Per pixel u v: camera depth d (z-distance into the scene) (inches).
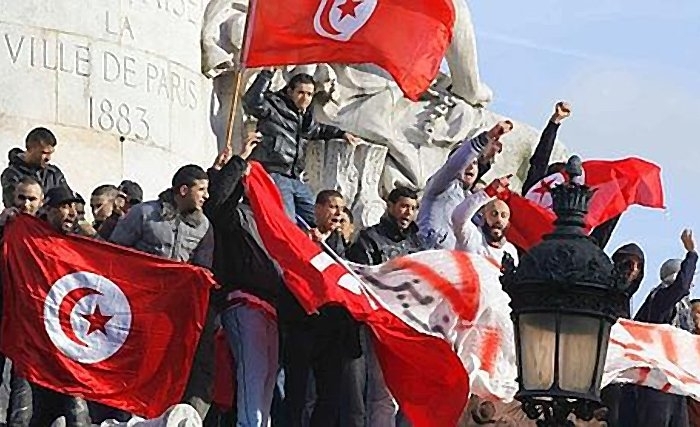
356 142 995.9
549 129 920.9
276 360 721.6
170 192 747.4
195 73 938.1
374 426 746.2
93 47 901.2
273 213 725.9
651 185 924.0
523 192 923.4
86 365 716.0
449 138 1039.0
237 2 958.4
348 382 727.7
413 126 1029.2
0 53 885.2
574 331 589.9
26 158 776.9
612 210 920.3
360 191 994.1
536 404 594.2
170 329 720.3
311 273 722.2
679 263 850.1
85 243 721.6
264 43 780.0
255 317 717.3
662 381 796.0
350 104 1010.7
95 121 896.3
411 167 1016.2
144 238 735.1
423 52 787.4
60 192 722.2
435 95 1044.5
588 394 590.2
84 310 718.5
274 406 749.9
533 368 592.1
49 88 890.1
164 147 914.1
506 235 838.5
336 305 727.1
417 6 787.4
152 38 919.7
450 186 815.1
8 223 719.1
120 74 906.1
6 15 890.1
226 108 950.4
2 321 716.0
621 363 793.6
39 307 714.8
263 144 842.8
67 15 899.4
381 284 755.4
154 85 915.4
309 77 855.1
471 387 753.6
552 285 589.3
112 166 896.3
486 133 813.9
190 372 722.2
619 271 595.8
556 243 594.9
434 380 737.6
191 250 737.0
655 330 808.9
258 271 719.1
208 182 730.2
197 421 722.8
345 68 1010.7
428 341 729.6
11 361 717.3
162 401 718.5
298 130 851.4
